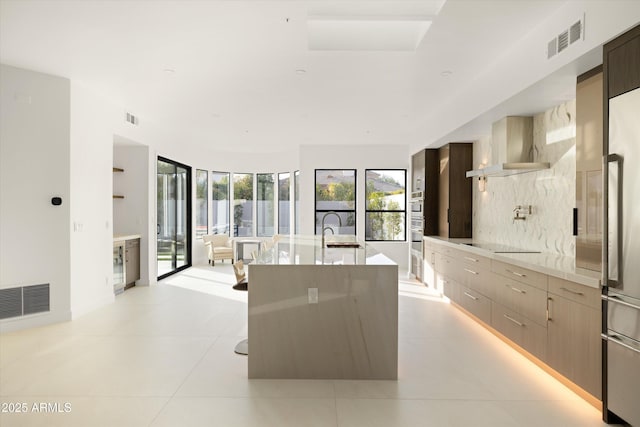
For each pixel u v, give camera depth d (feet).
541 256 12.93
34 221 14.65
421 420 8.30
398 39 12.37
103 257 17.99
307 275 10.33
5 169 14.11
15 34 11.49
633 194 7.55
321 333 10.34
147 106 19.35
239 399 9.18
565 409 8.84
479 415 8.54
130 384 9.93
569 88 11.36
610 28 8.00
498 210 17.90
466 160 21.12
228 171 34.47
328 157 30.53
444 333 14.44
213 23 10.77
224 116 21.44
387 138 27.91
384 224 30.71
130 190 22.77
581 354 9.10
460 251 17.12
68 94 15.25
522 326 11.80
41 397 9.24
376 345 10.36
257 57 13.08
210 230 33.04
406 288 22.61
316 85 15.98
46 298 15.01
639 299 7.41
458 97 16.94
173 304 18.37
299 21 10.62
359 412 8.61
